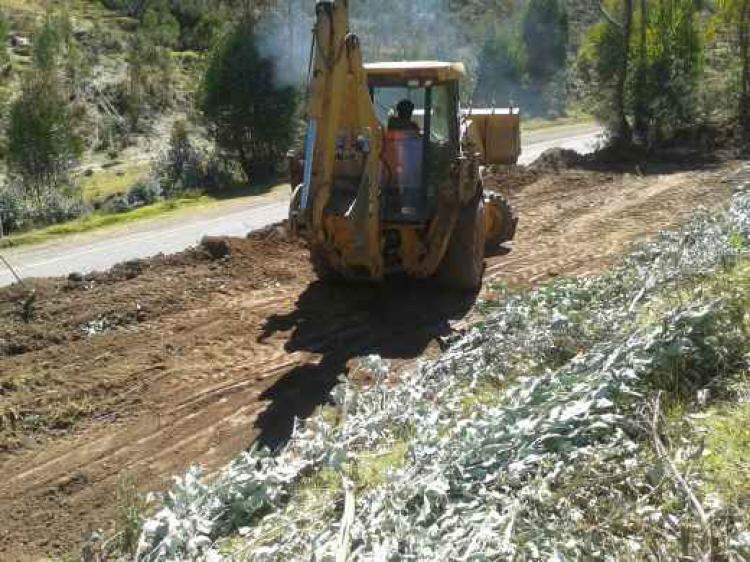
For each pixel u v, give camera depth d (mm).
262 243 12477
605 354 5852
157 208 18422
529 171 18797
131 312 9781
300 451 5852
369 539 4309
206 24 44719
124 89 36781
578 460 4633
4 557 5438
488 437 4941
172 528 4828
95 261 13680
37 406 7516
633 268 8406
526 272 11031
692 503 4086
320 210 8328
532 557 3943
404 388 6559
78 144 23797
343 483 4918
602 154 21219
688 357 5660
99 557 5152
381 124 9203
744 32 22641
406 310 9688
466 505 4445
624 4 22312
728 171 18141
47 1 50000
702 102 22750
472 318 9344
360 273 9508
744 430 4848
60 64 36656
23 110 22250
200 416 7246
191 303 10172
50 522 5809
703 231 8758
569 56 46312
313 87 8156
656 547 3943
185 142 23516
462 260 10000
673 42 22234
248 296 10375
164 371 8195
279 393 7617
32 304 10242
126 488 5754
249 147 23047
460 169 9625
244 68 22391
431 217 9555
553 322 6746
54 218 19422
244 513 5145
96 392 7773
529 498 4379
